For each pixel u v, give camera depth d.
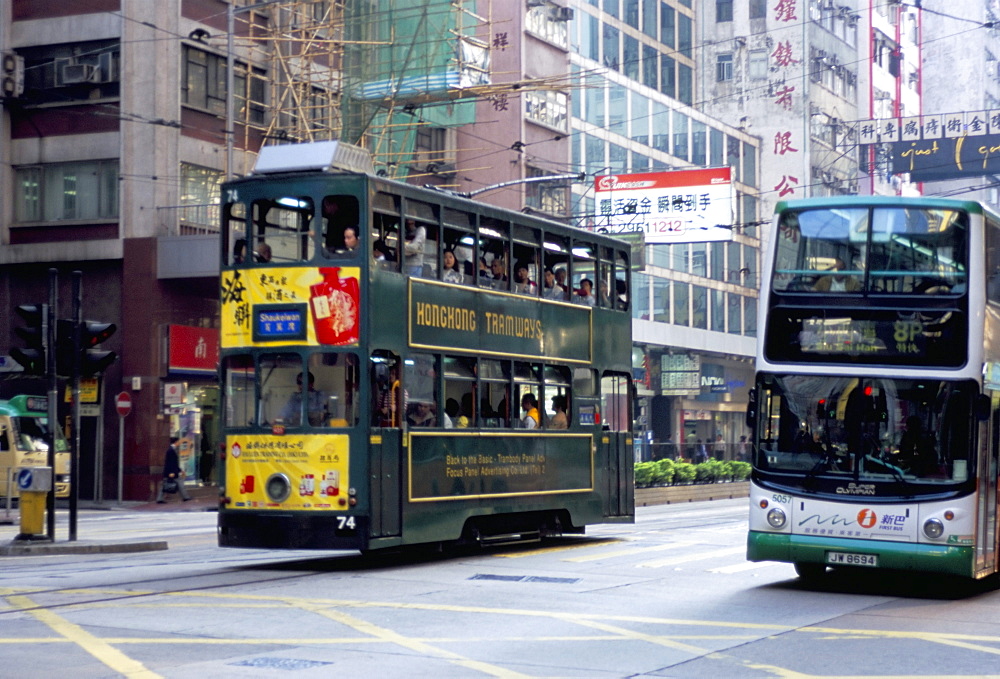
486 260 18.31
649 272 55.31
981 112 70.00
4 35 38.47
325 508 15.79
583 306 20.69
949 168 70.50
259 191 16.41
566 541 21.23
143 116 37.16
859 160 72.94
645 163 56.25
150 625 10.98
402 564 17.02
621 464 21.56
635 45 60.84
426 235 17.02
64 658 9.31
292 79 39.94
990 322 14.58
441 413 17.11
